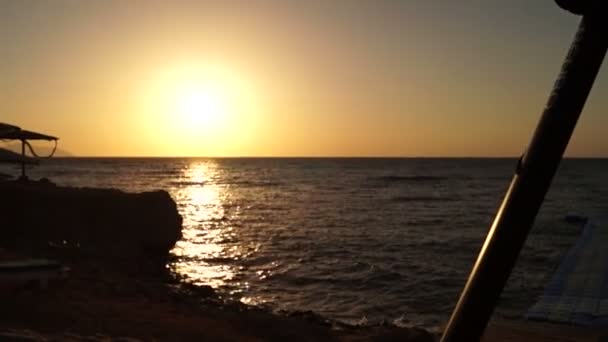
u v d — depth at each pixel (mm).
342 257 27609
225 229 39938
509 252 2008
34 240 24359
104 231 26547
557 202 60406
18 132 28719
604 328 10625
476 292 2041
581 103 1979
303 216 49844
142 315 11352
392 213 52781
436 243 32719
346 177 133875
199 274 22953
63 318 9906
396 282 21281
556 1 2055
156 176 129375
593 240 15477
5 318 9375
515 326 11484
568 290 12609
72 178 101188
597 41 1973
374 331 13188
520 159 2068
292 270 23891
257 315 13516
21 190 25953
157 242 28234
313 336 12141
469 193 80562
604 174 141500
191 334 10406
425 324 15391
